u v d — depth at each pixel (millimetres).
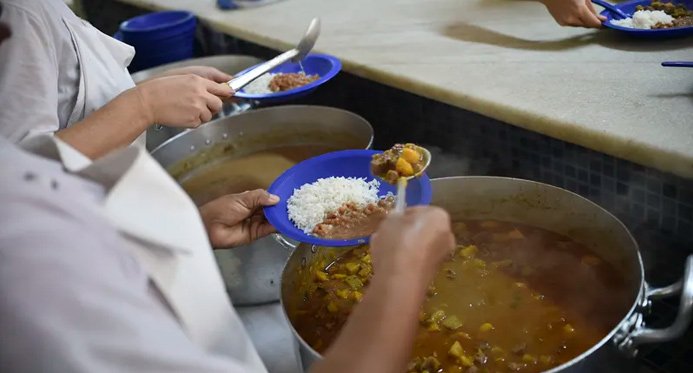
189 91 986
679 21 1251
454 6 1671
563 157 1124
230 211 973
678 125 912
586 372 666
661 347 939
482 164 1312
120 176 590
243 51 1856
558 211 947
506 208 1002
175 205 616
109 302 445
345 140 1325
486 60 1282
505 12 1555
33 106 860
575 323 824
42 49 892
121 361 432
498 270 928
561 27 1393
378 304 553
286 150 1382
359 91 1532
